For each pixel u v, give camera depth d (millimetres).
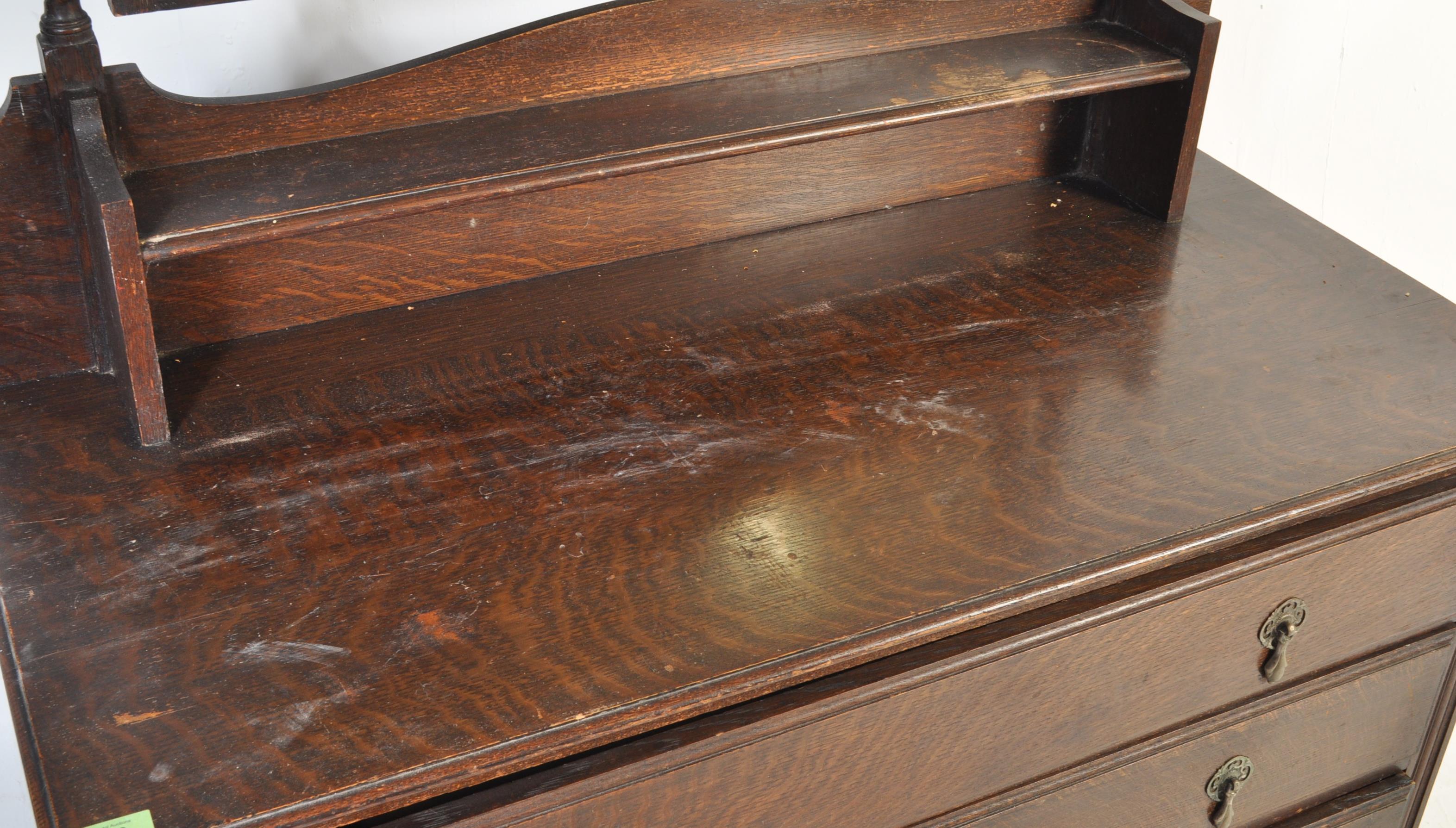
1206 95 1529
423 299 1441
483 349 1359
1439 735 1499
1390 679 1388
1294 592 1229
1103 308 1438
